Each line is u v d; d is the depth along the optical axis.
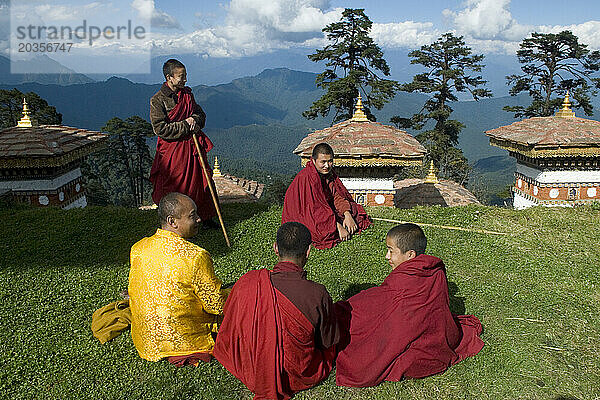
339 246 9.01
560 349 6.09
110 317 6.19
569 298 7.47
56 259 8.35
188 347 5.39
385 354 5.20
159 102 8.02
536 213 11.68
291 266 5.06
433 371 5.39
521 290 7.71
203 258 5.27
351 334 5.52
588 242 9.97
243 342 4.96
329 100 42.28
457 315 6.47
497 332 6.41
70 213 10.88
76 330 6.19
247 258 8.35
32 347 5.83
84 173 49.75
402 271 5.39
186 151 8.43
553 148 14.93
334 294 7.16
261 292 4.86
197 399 5.03
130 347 5.79
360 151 13.12
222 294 5.45
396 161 13.16
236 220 10.18
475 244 9.68
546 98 51.03
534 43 50.47
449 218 11.14
